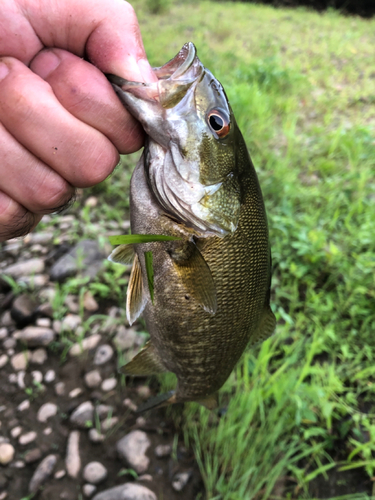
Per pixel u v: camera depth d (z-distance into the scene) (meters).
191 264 0.17
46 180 0.14
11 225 0.15
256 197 0.19
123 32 0.14
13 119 0.13
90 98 0.14
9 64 0.13
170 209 0.17
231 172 0.18
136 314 0.17
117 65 0.14
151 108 0.15
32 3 0.14
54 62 0.14
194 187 0.17
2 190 0.14
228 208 0.18
